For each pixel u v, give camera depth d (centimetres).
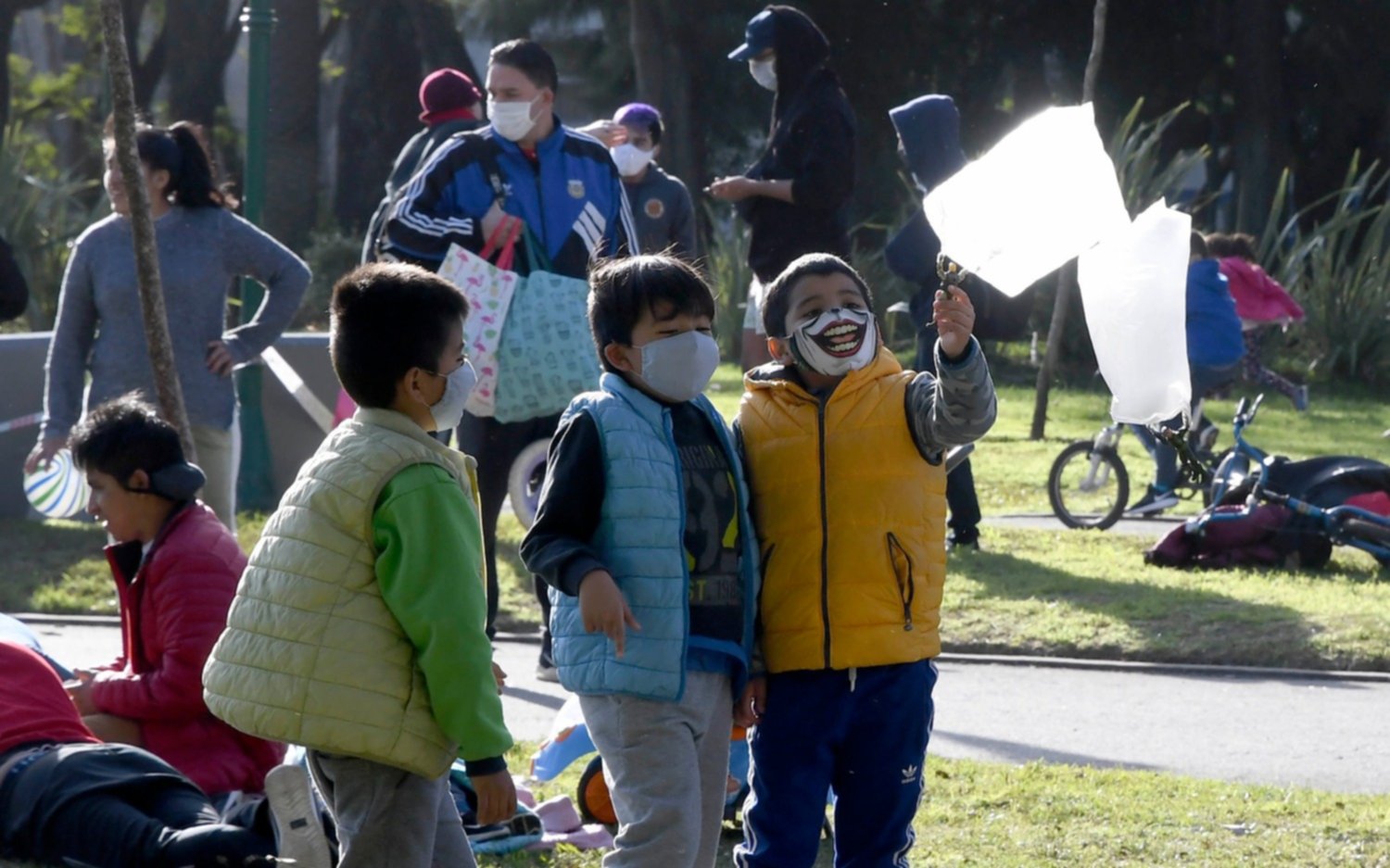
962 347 1387
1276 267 8094
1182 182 7525
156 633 1780
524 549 1404
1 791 1727
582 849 1866
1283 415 6550
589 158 2636
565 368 2522
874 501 1460
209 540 1788
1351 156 9681
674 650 1384
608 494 1403
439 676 1262
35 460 2522
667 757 1391
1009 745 2377
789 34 3144
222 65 11162
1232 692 2692
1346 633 2911
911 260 3356
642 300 1401
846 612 1452
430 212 2559
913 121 3369
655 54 8994
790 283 1484
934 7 9238
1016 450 5391
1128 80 9612
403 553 1259
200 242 2547
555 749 1942
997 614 3069
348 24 11725
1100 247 1340
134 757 1727
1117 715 2547
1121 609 3097
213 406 2553
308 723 1258
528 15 9950
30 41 15925
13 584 3250
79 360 2561
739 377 7256
